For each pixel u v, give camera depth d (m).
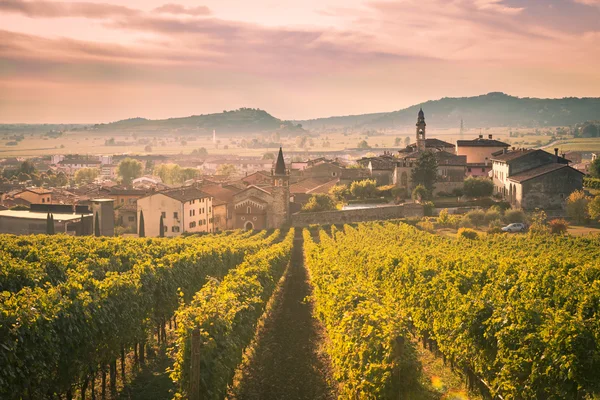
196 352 20.02
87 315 23.89
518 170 109.75
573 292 27.53
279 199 113.19
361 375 20.78
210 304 24.39
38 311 21.80
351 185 125.06
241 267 41.34
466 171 137.50
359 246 59.38
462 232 77.81
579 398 18.38
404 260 38.34
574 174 98.38
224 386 21.70
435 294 28.64
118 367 29.03
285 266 58.81
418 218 100.00
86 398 24.58
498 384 20.55
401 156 149.25
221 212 123.38
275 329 35.91
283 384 25.73
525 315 20.88
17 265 32.41
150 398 24.28
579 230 80.56
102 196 142.00
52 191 158.38
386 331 20.67
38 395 20.88
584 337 18.52
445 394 23.48
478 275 33.28
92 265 38.91
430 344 30.09
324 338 33.41
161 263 37.41
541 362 18.97
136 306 29.02
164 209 106.00
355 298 28.17
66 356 22.31
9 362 19.27
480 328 22.44
